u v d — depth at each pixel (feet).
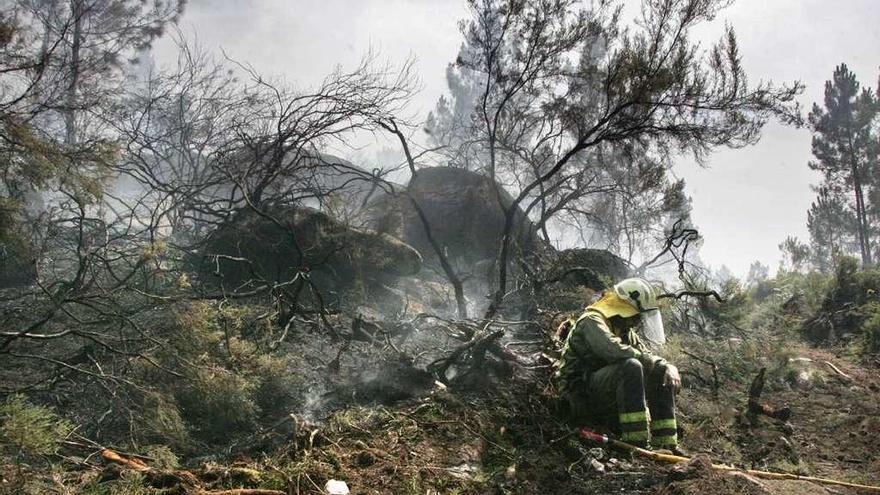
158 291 20.40
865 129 85.92
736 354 23.16
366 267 27.58
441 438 14.42
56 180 16.97
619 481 12.91
